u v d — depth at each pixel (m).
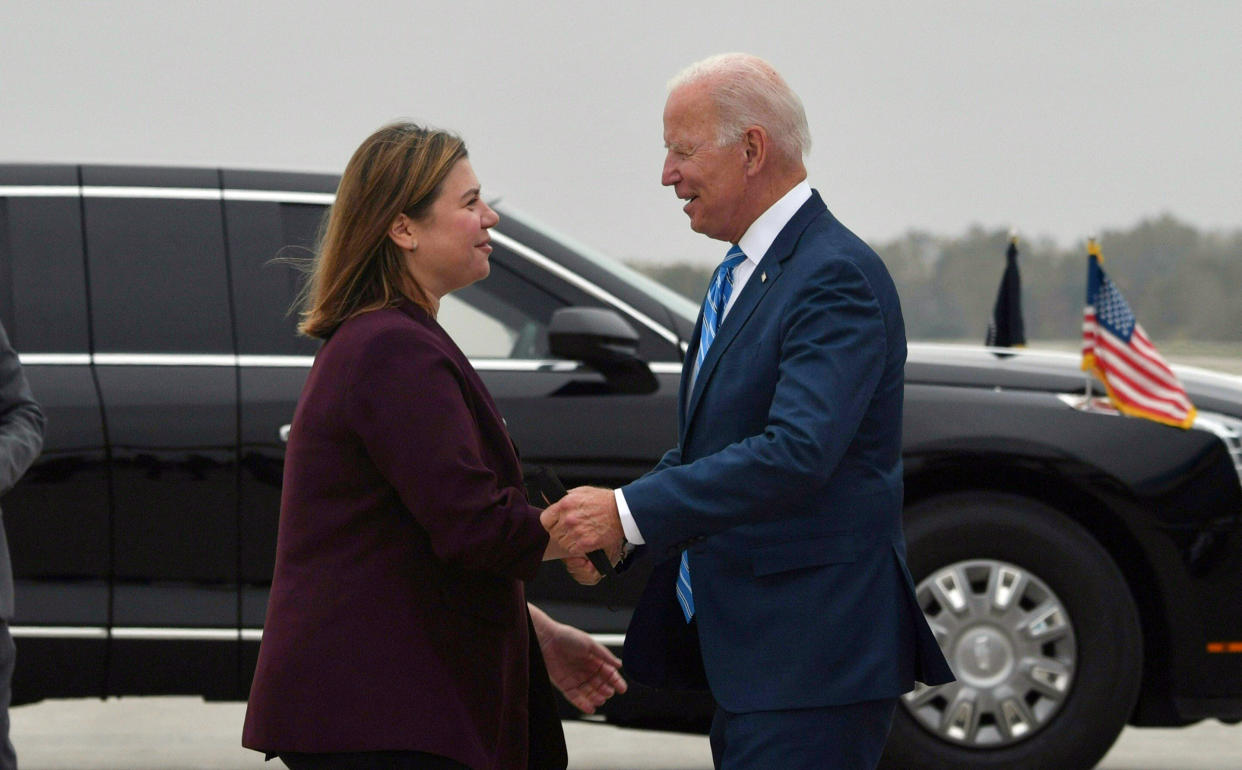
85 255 8.83
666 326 9.04
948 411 8.91
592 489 5.05
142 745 10.62
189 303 8.81
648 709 8.88
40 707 11.82
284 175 9.13
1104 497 8.88
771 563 5.24
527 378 8.87
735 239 5.50
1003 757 8.84
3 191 8.91
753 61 5.43
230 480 8.58
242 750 10.51
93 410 8.55
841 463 5.25
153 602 8.55
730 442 5.27
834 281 5.15
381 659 4.61
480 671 4.75
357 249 4.84
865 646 5.21
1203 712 8.98
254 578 8.59
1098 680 8.84
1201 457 8.94
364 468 4.68
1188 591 8.90
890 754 8.84
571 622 8.73
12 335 8.68
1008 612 8.88
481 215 4.93
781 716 5.23
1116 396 8.98
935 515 8.91
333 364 4.72
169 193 8.98
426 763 4.62
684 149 5.41
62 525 8.51
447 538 4.61
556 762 5.23
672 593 5.80
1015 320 11.93
